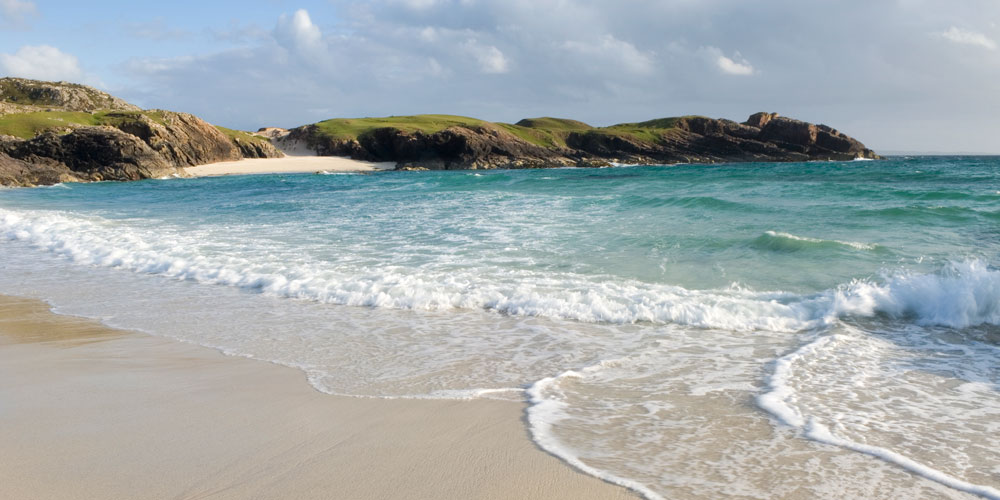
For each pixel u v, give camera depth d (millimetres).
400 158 98750
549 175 51031
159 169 64250
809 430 3635
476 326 6527
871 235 11414
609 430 3650
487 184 34250
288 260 10609
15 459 3285
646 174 50625
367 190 31781
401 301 7617
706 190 24453
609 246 11047
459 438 3533
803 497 2826
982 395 4270
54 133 62250
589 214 16016
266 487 2939
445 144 96562
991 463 3199
